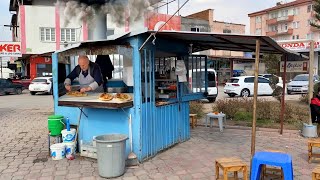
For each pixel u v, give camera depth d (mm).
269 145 6852
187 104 7344
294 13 52188
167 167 5320
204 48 7414
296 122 9633
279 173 4875
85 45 5633
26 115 11812
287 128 8742
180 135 7020
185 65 7023
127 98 5371
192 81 7395
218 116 8555
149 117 5742
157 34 5469
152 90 5848
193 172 5082
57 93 6273
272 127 8898
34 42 24797
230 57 32594
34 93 22516
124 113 5539
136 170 5180
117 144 4820
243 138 7551
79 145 6137
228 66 38125
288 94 21266
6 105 15609
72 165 5484
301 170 5203
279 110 10180
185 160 5711
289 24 53344
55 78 6207
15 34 34469
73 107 5996
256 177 4168
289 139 7445
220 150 6406
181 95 6984
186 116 7309
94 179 4809
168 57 6922
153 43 5375
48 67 26453
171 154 6086
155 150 5984
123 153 4949
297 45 7949
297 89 20875
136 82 5398
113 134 5180
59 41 24953
